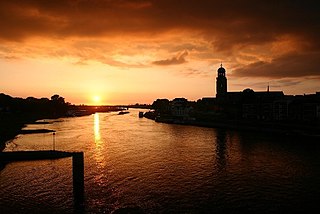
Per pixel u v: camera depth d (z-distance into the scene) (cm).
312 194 4650
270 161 6944
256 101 17312
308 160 6988
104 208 4109
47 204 4269
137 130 14875
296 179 5456
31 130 13738
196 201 4359
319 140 10100
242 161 6994
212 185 5116
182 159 7288
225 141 10350
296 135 11269
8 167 6519
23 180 5469
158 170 6159
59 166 6600
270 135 11888
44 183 5269
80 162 4644
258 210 4038
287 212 3972
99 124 19075
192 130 14700
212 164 6712
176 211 4000
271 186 5050
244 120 16500
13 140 10900
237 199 4441
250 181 5347
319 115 13238
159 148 8988
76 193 4616
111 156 7700
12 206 4194
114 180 5412
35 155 7400
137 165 6631
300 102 14512
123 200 4400
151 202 4312
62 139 11150
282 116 15138
